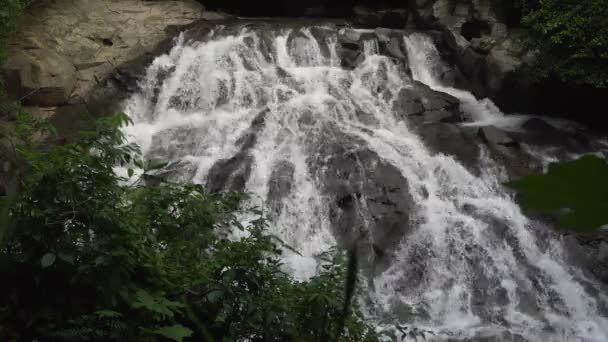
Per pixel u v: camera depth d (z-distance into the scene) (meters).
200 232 4.20
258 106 12.62
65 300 3.53
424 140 11.79
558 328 8.46
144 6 15.62
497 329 8.30
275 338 3.91
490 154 11.40
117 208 3.86
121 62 13.84
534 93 13.18
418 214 9.96
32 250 3.53
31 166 3.76
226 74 13.24
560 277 9.20
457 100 12.75
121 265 3.55
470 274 9.34
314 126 11.68
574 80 12.32
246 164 10.79
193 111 12.92
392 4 17.83
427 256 9.45
